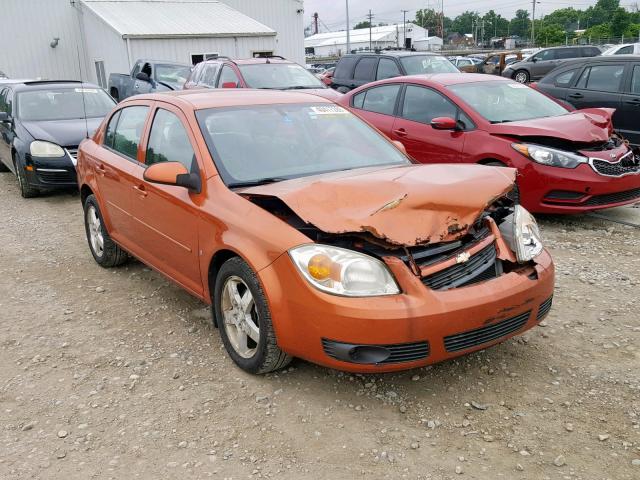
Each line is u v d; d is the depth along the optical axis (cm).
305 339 313
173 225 410
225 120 420
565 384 346
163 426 317
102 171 518
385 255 310
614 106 946
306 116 450
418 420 317
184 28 2472
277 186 364
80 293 504
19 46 2609
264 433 309
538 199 639
